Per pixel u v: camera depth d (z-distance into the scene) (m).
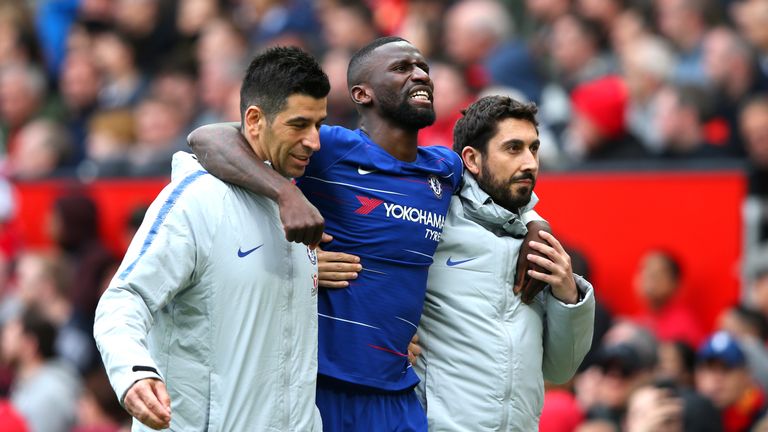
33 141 42.00
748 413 25.75
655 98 35.12
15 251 38.97
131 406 13.93
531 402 17.20
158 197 15.40
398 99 16.48
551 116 36.50
